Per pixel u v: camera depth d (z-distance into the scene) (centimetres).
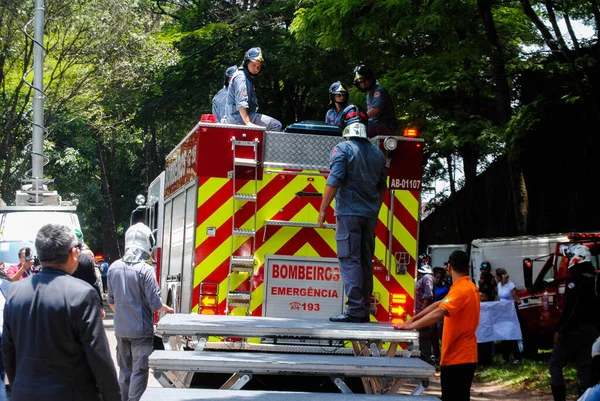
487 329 1616
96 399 491
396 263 885
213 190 851
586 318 937
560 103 2150
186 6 3438
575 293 939
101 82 2953
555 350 959
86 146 3669
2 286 757
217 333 630
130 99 3077
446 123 1981
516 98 2475
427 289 1577
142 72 3011
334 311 865
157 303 887
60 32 2745
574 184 2642
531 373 1460
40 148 2172
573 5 1833
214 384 816
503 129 1897
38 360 477
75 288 485
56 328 476
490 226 2928
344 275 729
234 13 2875
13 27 2603
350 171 725
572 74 1923
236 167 852
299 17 1892
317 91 2595
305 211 867
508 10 2100
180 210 960
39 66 2173
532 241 2016
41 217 1889
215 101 1087
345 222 725
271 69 2698
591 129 2428
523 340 1755
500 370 1549
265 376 832
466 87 1994
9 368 498
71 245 500
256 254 858
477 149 2158
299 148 870
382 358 624
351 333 641
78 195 4134
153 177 4338
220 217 852
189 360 577
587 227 2450
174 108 3100
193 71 3025
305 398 530
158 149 4747
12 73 2958
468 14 1750
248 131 857
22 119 2867
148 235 927
